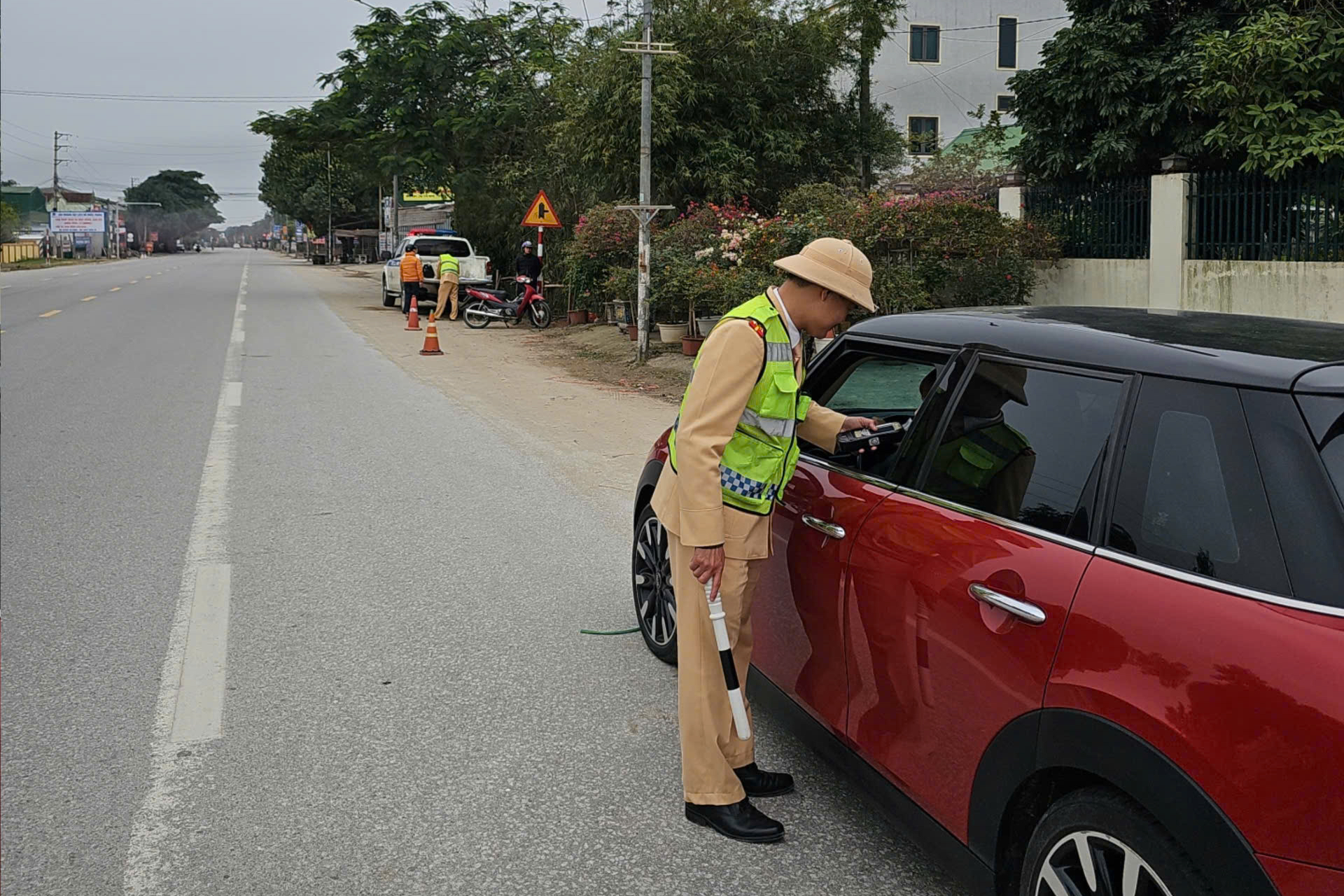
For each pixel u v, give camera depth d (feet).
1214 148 38.65
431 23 92.58
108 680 14.67
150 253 465.06
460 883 10.14
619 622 16.97
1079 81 44.73
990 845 8.29
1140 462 7.73
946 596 8.70
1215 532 7.03
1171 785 6.57
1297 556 6.56
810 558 10.76
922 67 121.39
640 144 59.62
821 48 65.51
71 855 10.54
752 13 63.62
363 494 25.34
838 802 11.66
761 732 13.32
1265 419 7.06
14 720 13.47
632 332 60.75
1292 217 35.32
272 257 395.55
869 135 69.67
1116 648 7.15
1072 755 7.30
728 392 9.96
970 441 9.48
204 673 14.89
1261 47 34.45
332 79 93.66
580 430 34.63
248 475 27.27
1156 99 43.57
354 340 64.08
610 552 20.80
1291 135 34.22
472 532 22.15
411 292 79.15
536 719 13.57
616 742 12.97
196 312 85.05
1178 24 43.62
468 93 92.27
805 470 11.47
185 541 21.33
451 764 12.44
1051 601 7.74
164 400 39.52
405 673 14.96
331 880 10.19
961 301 41.86
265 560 20.12
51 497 24.82
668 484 10.99
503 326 76.13
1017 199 44.70
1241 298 36.35
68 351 55.21
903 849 10.73
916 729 9.12
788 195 57.52
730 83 64.03
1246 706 6.33
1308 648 6.24
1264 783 6.15
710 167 61.82
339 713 13.74
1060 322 9.66
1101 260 41.37
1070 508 8.13
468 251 90.68
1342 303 33.55
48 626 16.66
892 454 10.73
